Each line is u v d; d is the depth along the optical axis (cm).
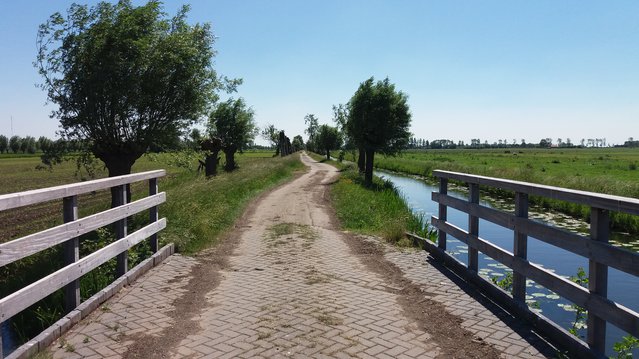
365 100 2516
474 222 566
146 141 845
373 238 881
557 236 378
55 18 757
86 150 850
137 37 787
